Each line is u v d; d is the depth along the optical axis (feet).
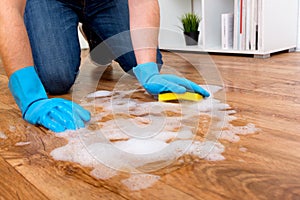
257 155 1.71
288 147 1.79
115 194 1.43
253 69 4.26
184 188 1.44
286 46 5.78
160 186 1.47
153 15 2.89
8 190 1.53
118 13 3.97
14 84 2.55
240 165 1.61
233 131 2.07
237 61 5.04
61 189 1.51
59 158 1.86
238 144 1.87
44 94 2.62
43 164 1.80
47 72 3.43
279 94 2.91
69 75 3.51
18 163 1.83
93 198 1.41
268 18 5.26
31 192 1.50
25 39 2.52
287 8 5.64
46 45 3.48
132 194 1.42
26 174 1.69
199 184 1.46
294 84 3.26
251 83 3.43
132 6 2.89
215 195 1.36
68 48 3.59
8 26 2.42
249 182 1.45
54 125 2.33
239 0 5.50
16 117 2.76
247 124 2.18
